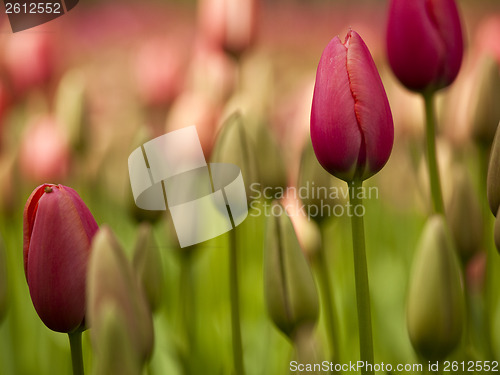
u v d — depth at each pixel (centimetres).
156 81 118
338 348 70
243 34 101
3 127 102
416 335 56
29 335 93
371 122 55
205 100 81
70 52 259
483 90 71
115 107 192
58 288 53
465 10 375
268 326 80
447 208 68
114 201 102
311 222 70
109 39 289
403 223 115
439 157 78
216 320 90
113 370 48
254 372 83
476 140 72
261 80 105
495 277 90
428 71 65
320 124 56
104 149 98
